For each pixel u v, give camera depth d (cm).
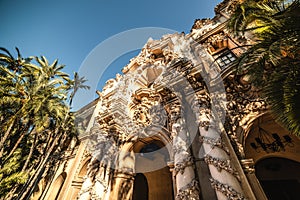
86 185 1016
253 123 867
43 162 1589
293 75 501
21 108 1574
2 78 1597
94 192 951
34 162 1756
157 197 1350
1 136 1606
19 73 1934
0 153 1512
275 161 1177
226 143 767
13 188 1484
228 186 588
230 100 945
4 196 1431
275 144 964
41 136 1898
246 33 1143
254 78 599
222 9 1548
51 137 1777
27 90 1691
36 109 1593
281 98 516
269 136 952
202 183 700
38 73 1870
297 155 941
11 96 1616
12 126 1584
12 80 1684
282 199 1052
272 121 870
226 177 622
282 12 591
